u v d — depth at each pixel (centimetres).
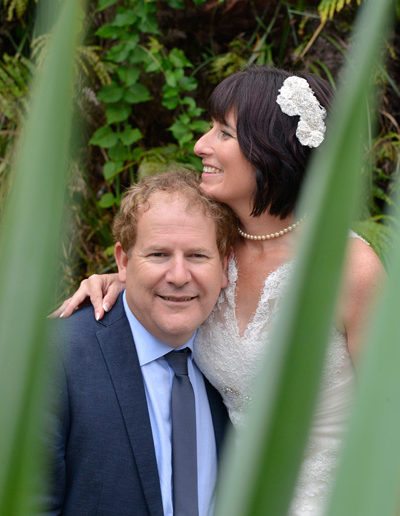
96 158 430
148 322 197
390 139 412
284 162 202
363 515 23
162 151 412
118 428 193
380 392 23
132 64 408
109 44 431
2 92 390
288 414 25
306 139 201
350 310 199
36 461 27
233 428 205
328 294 24
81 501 191
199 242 191
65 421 190
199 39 447
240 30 445
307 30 434
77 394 191
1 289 24
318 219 24
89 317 205
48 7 25
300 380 25
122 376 196
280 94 202
